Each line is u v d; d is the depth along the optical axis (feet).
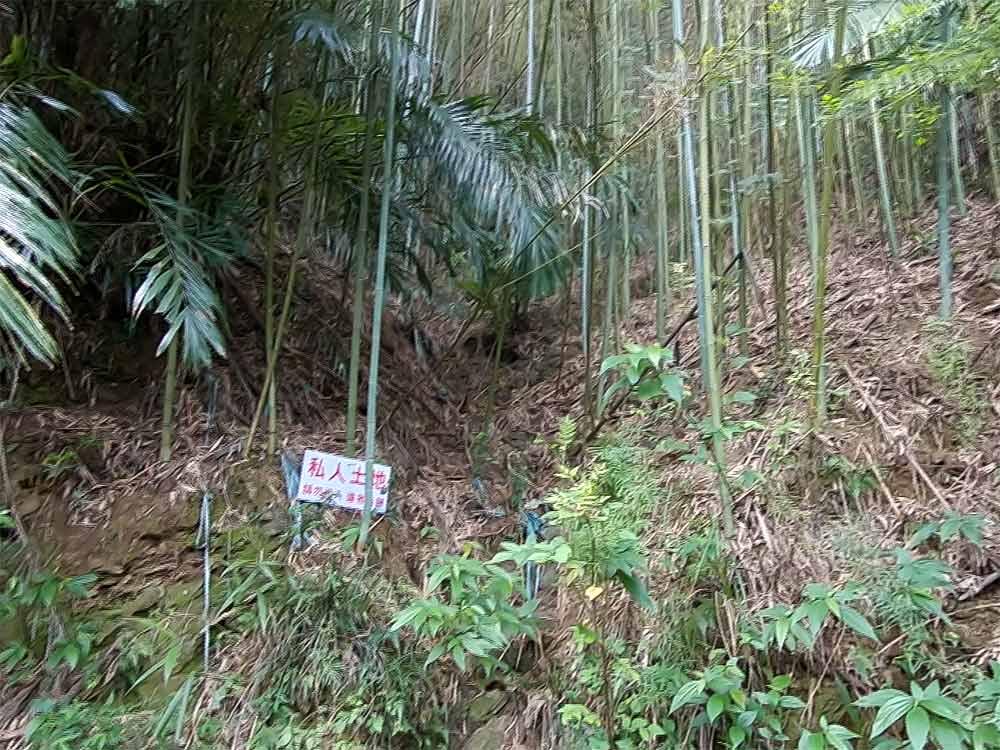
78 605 7.39
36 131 6.68
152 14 9.20
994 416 8.64
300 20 8.30
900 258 12.45
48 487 8.07
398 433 10.92
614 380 11.21
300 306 11.75
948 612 6.79
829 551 7.37
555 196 9.63
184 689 6.79
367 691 6.96
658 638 7.12
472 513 9.89
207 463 8.71
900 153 13.88
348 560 8.12
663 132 9.60
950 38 8.11
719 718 6.43
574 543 6.04
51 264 5.77
